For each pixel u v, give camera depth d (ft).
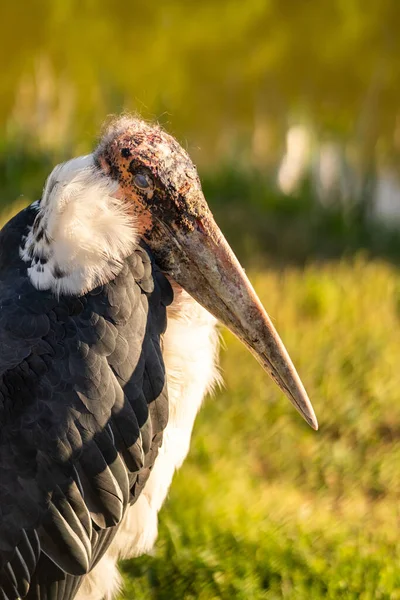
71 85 80.59
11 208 51.31
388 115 89.92
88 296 18.22
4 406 17.42
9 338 17.99
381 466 32.68
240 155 67.92
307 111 78.84
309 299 43.73
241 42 100.27
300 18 101.30
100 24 96.43
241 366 37.01
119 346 18.08
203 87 96.07
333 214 58.34
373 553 26.81
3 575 17.48
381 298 45.39
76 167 19.48
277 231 55.88
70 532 17.63
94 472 17.69
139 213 19.67
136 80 91.66
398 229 59.16
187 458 31.81
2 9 93.09
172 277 19.94
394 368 37.81
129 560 26.50
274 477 32.35
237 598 25.55
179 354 19.65
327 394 35.76
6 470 17.33
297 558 26.68
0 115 82.02
